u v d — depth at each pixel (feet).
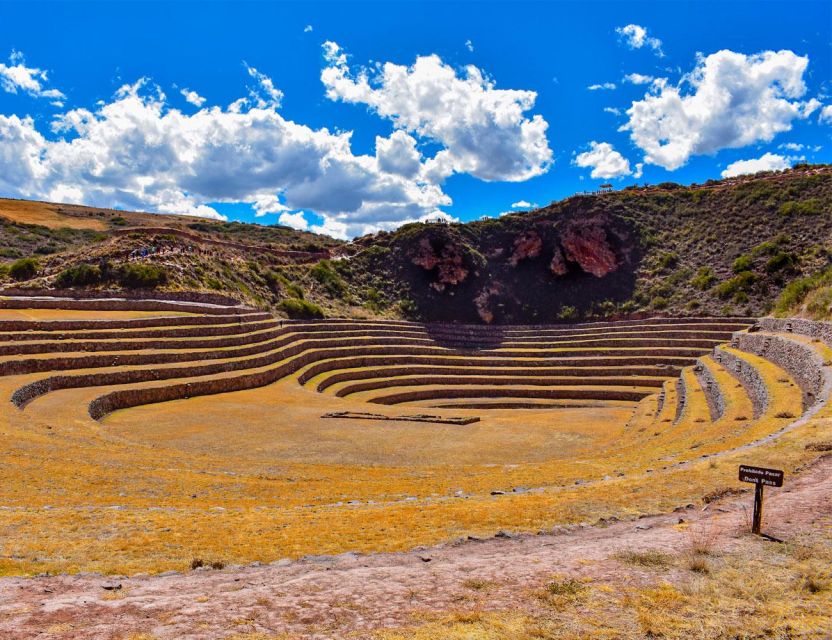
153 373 158.71
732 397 133.08
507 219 372.58
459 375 226.38
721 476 59.52
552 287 331.77
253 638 27.02
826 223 286.66
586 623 28.04
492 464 99.50
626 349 235.61
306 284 309.63
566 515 50.88
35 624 28.37
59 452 82.28
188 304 216.33
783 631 26.81
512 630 27.35
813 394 113.70
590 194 374.84
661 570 34.73
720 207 338.54
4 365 137.18
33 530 47.60
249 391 167.94
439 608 30.30
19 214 443.73
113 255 235.40
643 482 60.54
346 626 28.32
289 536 47.52
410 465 98.07
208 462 88.38
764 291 260.42
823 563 34.86
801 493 51.03
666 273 307.17
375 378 215.31
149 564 40.32
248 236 480.64
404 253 352.90
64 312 190.08
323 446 110.52
